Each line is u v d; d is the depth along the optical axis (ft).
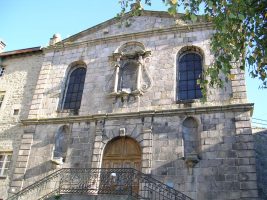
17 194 46.93
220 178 39.78
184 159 42.73
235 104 43.65
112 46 58.08
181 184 41.04
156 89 50.01
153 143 45.34
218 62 29.32
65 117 52.60
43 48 63.52
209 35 52.16
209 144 42.47
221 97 45.85
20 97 60.23
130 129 47.70
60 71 59.57
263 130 51.78
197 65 51.26
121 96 51.19
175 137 44.70
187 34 53.83
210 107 44.73
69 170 46.29
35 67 63.16
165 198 40.75
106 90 53.21
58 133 52.19
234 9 26.20
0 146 55.26
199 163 41.65
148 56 53.83
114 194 37.22
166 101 48.44
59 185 42.80
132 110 49.39
